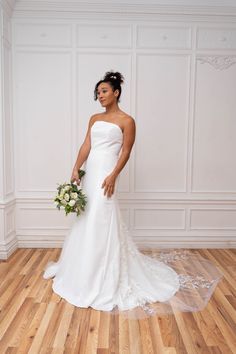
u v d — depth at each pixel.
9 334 2.32
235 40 4.20
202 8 4.10
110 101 2.95
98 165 2.93
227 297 2.95
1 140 3.83
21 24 4.11
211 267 3.67
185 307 2.73
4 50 3.88
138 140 4.28
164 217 4.39
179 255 4.10
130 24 4.13
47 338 2.28
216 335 2.34
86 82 4.19
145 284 2.97
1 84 3.81
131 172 4.30
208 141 4.32
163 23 4.15
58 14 4.11
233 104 4.29
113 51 4.15
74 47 4.14
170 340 2.27
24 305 2.74
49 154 4.27
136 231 4.39
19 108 4.21
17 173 4.28
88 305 2.70
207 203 4.39
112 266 2.82
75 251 2.95
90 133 3.09
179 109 4.26
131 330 2.39
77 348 2.17
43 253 4.13
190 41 4.18
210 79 4.24
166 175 4.34
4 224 3.88
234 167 4.37
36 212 4.34
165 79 4.21
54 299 2.86
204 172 4.36
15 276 3.36
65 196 2.82
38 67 4.16
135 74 4.18
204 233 4.43
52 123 4.23
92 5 4.07
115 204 2.94
